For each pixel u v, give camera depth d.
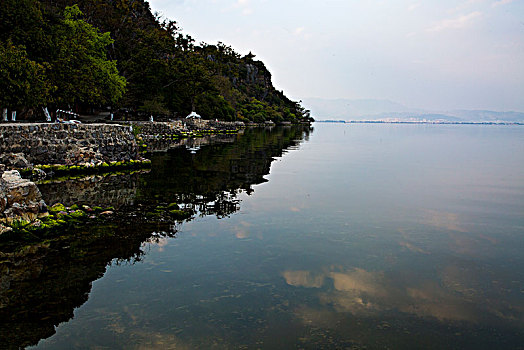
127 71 65.62
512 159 38.50
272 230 12.87
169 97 71.56
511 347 6.41
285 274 9.26
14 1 29.95
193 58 88.12
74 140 23.50
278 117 154.88
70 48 34.94
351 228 13.34
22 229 11.36
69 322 6.98
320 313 7.41
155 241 11.49
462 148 53.75
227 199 17.44
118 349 6.18
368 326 6.97
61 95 34.12
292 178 24.02
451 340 6.57
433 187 21.73
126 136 26.97
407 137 86.38
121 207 15.38
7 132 20.38
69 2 64.06
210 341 6.42
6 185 12.10
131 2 87.62
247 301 7.84
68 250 10.60
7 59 24.89
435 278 9.19
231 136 65.94
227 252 10.69
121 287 8.41
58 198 16.52
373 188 21.14
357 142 63.47
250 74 193.38
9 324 6.91
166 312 7.36
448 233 12.89
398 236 12.51
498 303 7.96
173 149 39.66
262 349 6.23
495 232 13.10
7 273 9.07
